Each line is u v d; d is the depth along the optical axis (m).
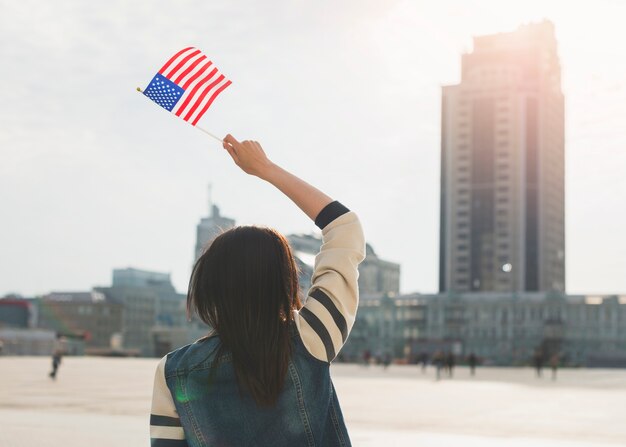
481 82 178.75
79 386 31.56
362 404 23.92
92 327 172.62
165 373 2.14
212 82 2.60
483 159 176.62
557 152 187.62
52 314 174.25
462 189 177.50
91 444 11.34
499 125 176.50
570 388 37.72
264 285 2.14
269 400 2.07
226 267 2.14
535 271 172.12
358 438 13.35
